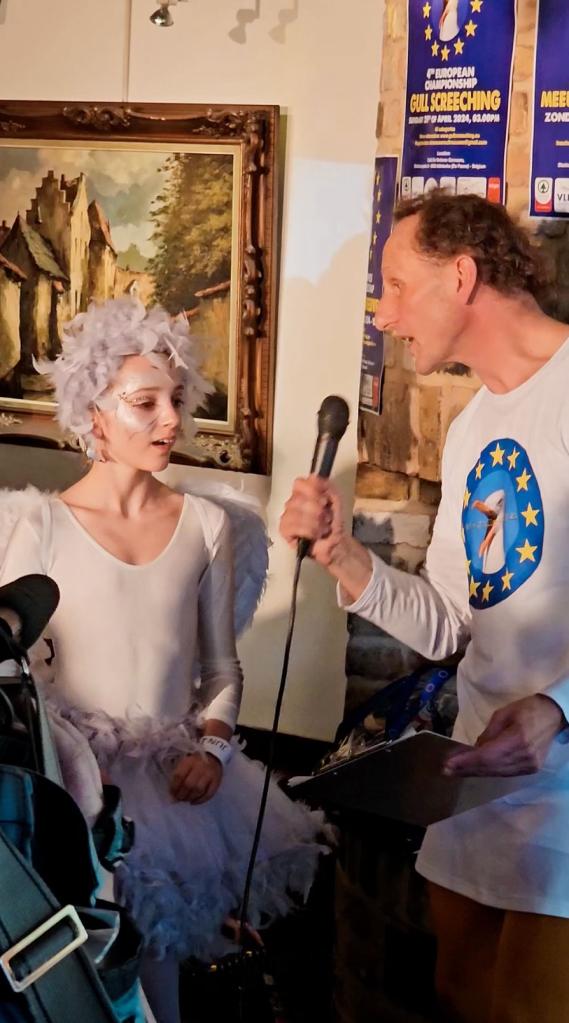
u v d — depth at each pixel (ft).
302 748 12.13
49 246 12.51
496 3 9.18
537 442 5.67
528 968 5.68
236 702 7.11
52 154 12.29
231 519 7.49
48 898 2.98
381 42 10.84
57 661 6.70
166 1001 6.63
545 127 9.20
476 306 5.92
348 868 8.66
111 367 6.62
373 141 11.09
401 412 10.21
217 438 12.01
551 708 5.40
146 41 11.98
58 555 6.71
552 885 5.65
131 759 6.67
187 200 11.74
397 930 8.15
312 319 11.64
